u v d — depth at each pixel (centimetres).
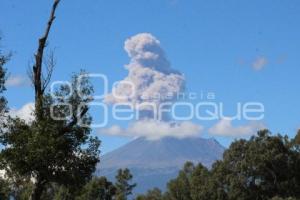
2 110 4444
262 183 15712
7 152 4319
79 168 4419
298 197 15538
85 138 4462
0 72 4431
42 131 4322
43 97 4438
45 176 4372
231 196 15488
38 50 4528
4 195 4584
